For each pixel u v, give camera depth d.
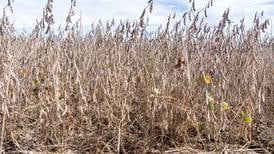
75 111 4.14
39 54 4.25
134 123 4.20
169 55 4.12
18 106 3.99
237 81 4.32
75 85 4.31
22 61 4.27
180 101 3.92
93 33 4.99
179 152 3.75
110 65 4.16
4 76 3.61
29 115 4.19
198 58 4.09
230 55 4.43
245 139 3.96
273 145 4.02
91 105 4.11
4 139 3.70
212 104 3.77
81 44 4.80
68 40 4.24
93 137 3.85
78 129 4.03
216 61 4.06
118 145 3.59
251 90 4.02
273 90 5.00
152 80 4.01
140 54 4.39
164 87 3.92
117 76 4.08
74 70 4.24
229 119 4.33
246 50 4.25
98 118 4.09
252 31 4.20
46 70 4.08
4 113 3.42
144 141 3.78
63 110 3.83
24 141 3.73
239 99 4.20
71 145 3.78
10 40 3.84
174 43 4.25
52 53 4.05
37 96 4.25
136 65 4.29
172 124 3.95
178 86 3.98
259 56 4.63
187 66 3.92
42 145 3.68
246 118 3.89
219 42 4.31
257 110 4.32
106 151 3.73
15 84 3.98
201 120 4.17
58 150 3.66
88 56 4.46
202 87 3.98
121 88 4.05
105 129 4.02
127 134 3.93
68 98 4.09
